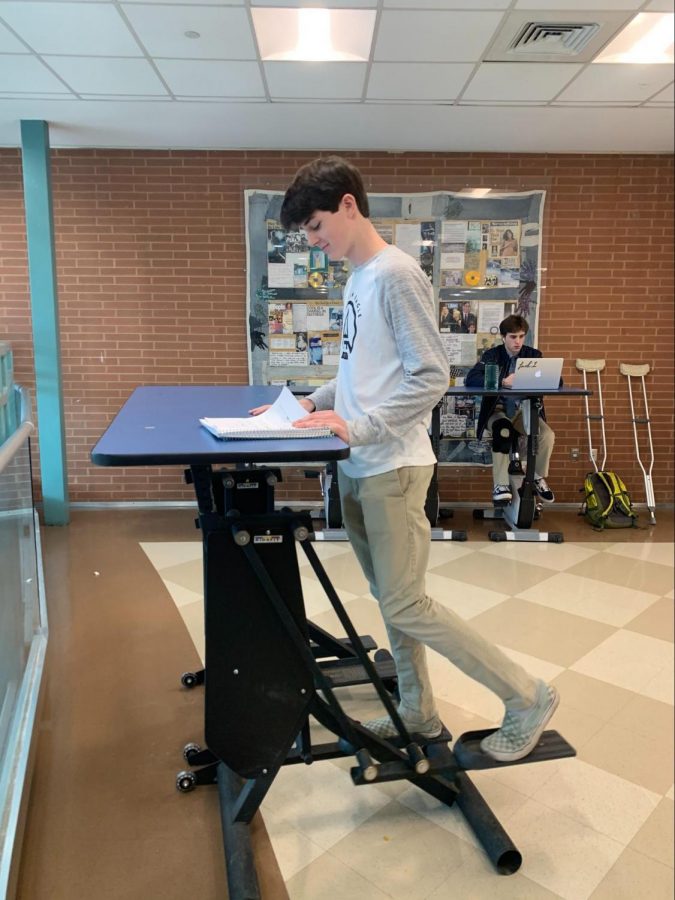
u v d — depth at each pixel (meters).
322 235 1.55
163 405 1.74
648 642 2.85
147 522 4.63
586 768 2.04
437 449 4.37
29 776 1.88
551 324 4.96
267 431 1.23
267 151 4.70
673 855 1.71
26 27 2.92
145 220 4.74
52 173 4.67
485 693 2.44
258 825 1.79
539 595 3.38
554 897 1.57
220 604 1.42
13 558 2.08
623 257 4.89
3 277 4.72
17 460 2.17
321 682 1.50
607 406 5.09
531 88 3.61
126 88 3.60
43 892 1.57
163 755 2.09
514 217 4.64
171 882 1.60
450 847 1.72
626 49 3.28
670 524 4.77
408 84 3.56
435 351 1.49
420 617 1.59
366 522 1.62
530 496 4.38
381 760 1.69
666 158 4.79
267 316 4.74
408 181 4.61
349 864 1.66
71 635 2.91
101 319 4.84
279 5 2.75
